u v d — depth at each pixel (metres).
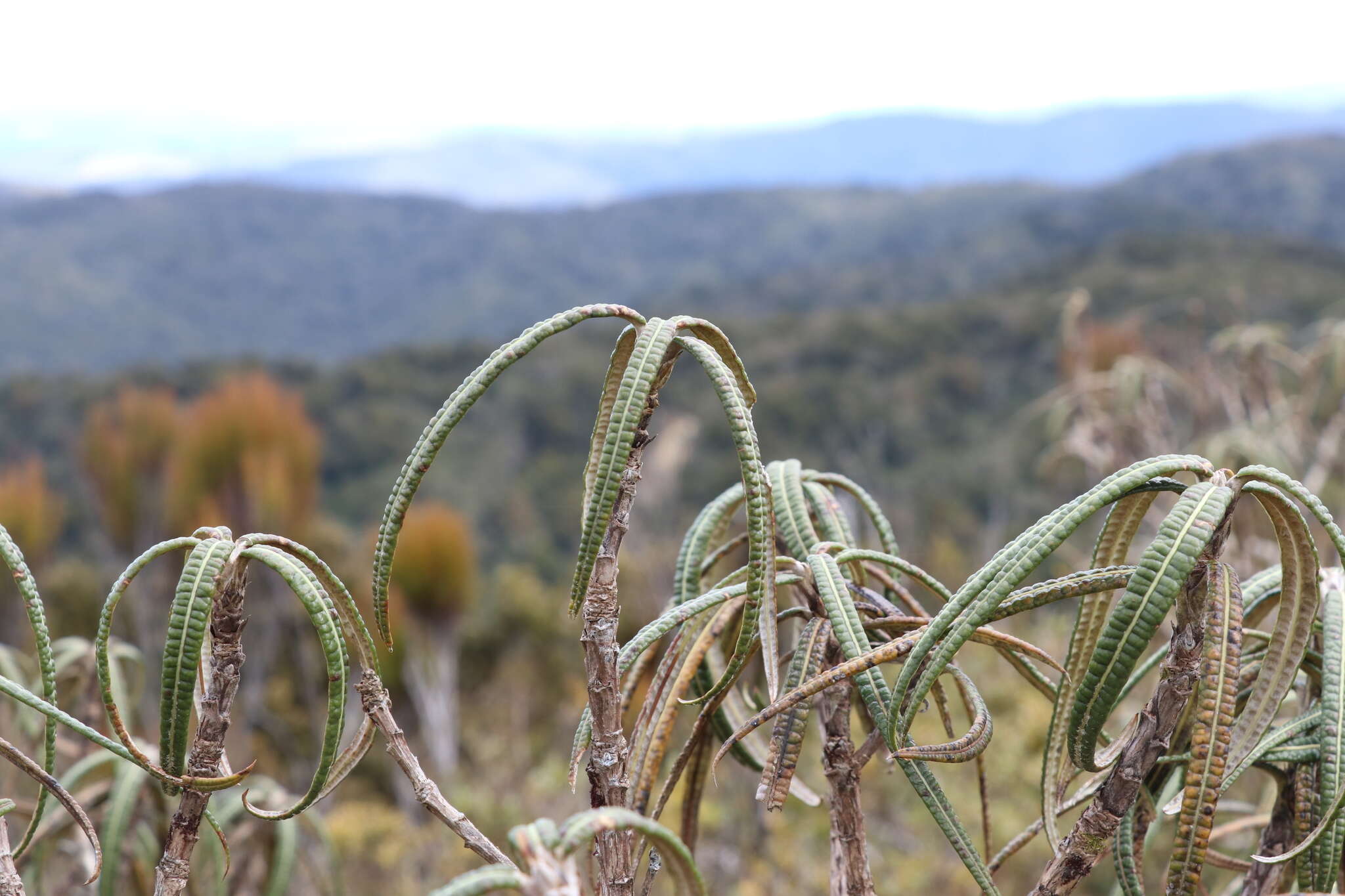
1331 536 0.53
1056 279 58.81
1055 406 4.08
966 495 31.50
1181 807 0.65
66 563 9.89
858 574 0.88
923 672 0.61
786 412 42.03
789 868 3.26
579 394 45.38
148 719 2.06
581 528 0.65
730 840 3.36
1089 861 0.62
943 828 0.65
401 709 9.50
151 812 1.11
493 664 11.22
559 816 5.26
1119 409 3.82
